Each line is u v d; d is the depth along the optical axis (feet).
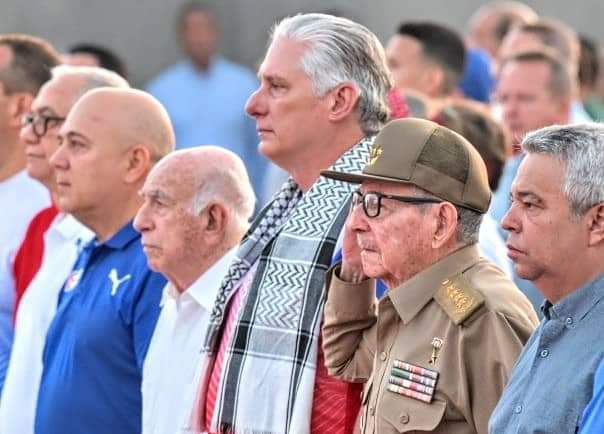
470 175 26.43
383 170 26.30
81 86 37.29
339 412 28.14
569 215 24.25
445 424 25.77
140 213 31.58
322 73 29.17
